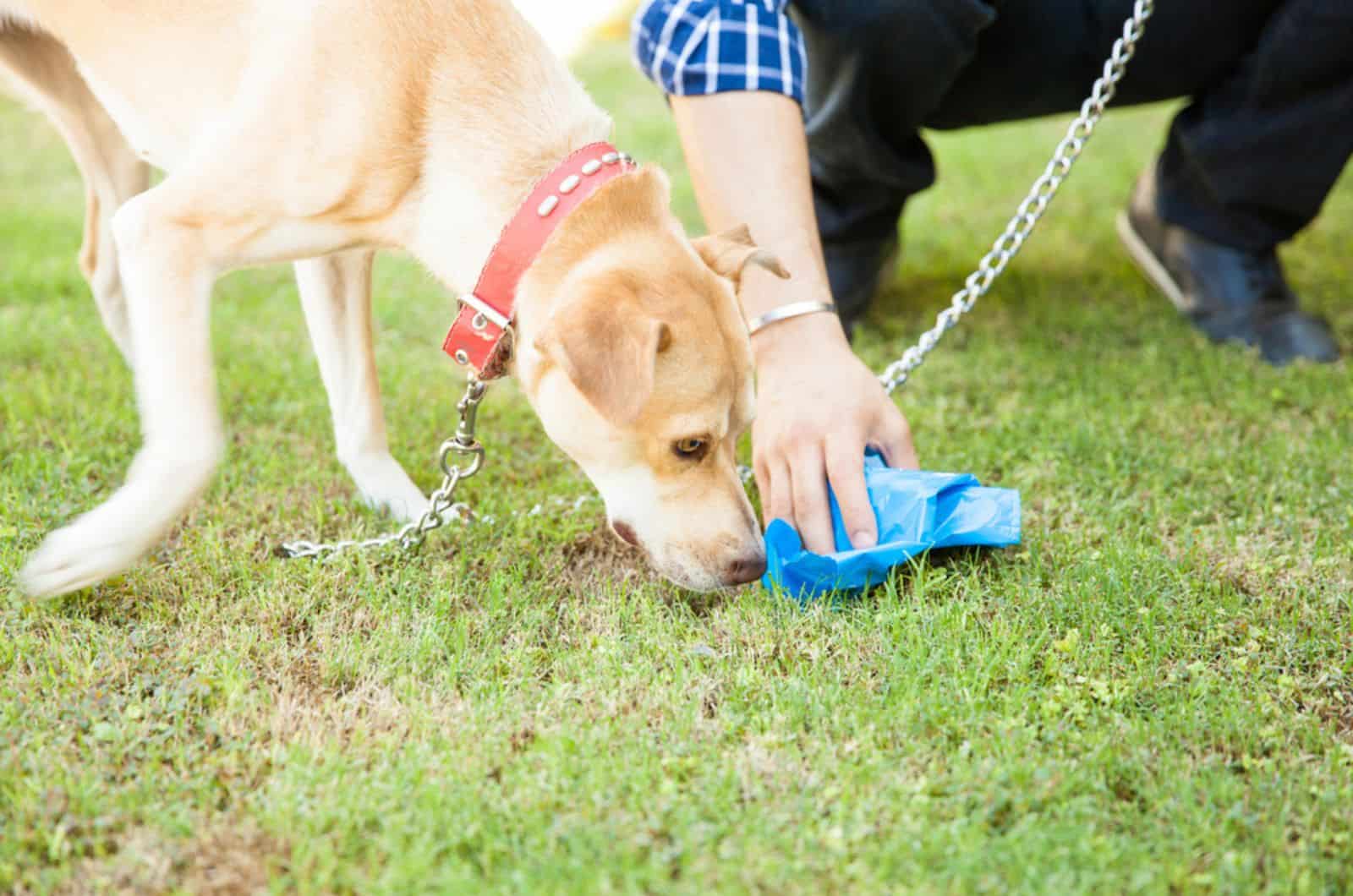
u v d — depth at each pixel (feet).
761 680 6.90
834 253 13.21
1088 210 17.71
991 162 20.03
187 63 7.98
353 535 8.66
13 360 11.76
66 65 9.52
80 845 5.49
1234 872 5.43
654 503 7.40
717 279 7.31
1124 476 9.80
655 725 6.53
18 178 19.26
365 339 9.15
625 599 7.95
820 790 6.00
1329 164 12.28
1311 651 7.36
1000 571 8.17
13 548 8.00
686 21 8.88
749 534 7.46
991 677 7.00
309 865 5.42
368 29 7.43
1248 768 6.24
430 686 6.87
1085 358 12.53
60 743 6.15
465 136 7.51
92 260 10.41
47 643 7.07
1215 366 12.25
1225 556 8.57
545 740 6.25
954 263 15.70
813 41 11.39
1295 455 10.12
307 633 7.45
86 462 9.32
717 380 7.11
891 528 7.90
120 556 7.30
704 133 8.84
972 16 11.27
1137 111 23.73
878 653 7.20
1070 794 6.01
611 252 7.14
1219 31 12.24
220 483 9.30
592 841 5.52
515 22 7.88
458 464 10.01
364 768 6.11
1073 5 12.10
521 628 7.55
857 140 12.12
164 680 6.78
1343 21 11.46
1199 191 13.17
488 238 7.48
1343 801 6.01
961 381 11.96
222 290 14.47
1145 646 7.32
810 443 8.06
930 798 5.94
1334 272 14.87
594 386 6.38
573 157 7.48
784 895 5.30
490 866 5.39
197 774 6.04
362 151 7.44
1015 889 5.33
